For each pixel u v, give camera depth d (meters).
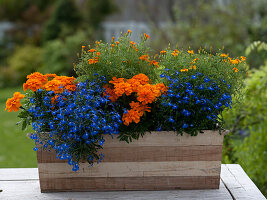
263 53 3.45
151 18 6.26
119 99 1.80
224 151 2.97
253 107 2.76
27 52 8.16
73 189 1.72
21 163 3.95
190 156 1.70
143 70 1.87
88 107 1.57
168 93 1.71
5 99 6.24
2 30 9.63
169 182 1.73
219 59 1.84
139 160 1.69
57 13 8.36
